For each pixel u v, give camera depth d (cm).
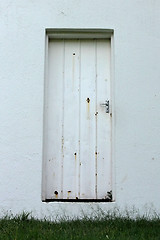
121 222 410
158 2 476
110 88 483
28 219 426
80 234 357
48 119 477
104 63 488
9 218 429
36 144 454
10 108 458
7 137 454
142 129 459
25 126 456
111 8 474
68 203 448
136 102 462
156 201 449
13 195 447
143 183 451
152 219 433
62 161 472
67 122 479
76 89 484
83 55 489
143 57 468
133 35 471
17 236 348
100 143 476
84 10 473
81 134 477
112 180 466
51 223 414
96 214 445
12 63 464
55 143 474
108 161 473
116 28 471
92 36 486
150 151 456
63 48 489
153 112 461
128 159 454
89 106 481
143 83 464
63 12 473
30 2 473
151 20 473
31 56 466
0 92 461
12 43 468
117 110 461
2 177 449
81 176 471
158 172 453
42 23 471
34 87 462
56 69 485
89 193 469
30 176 450
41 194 453
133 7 475
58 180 470
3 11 471
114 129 460
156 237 357
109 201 464
